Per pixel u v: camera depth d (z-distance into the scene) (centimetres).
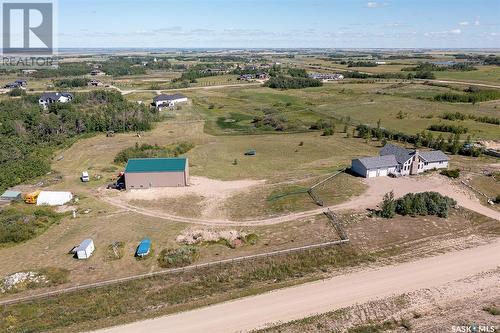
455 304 3684
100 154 8875
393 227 5169
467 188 6419
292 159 8319
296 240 4922
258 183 6919
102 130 10806
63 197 6200
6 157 7844
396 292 3869
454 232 5094
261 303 3766
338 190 6397
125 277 4244
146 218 5681
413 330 3359
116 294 3997
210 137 10325
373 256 4556
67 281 4228
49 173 7669
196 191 6606
